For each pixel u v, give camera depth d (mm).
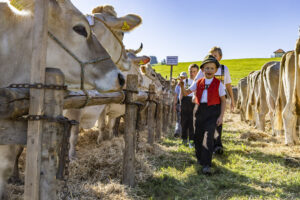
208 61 3840
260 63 52438
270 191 3102
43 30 1591
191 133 5344
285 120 5570
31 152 1567
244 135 6914
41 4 1591
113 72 2428
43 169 1592
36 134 1561
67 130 1698
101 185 3020
